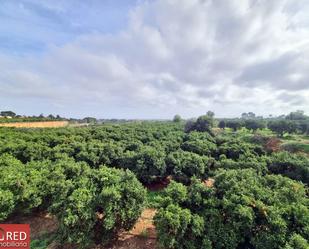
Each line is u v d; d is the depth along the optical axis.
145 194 13.84
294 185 14.77
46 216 16.27
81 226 11.81
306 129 59.72
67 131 48.25
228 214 12.02
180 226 11.00
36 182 15.04
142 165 21.97
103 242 12.59
